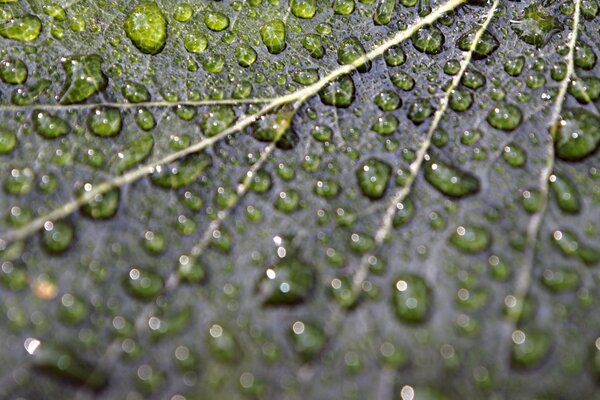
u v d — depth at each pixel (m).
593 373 0.11
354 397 0.11
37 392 0.11
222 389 0.11
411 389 0.11
